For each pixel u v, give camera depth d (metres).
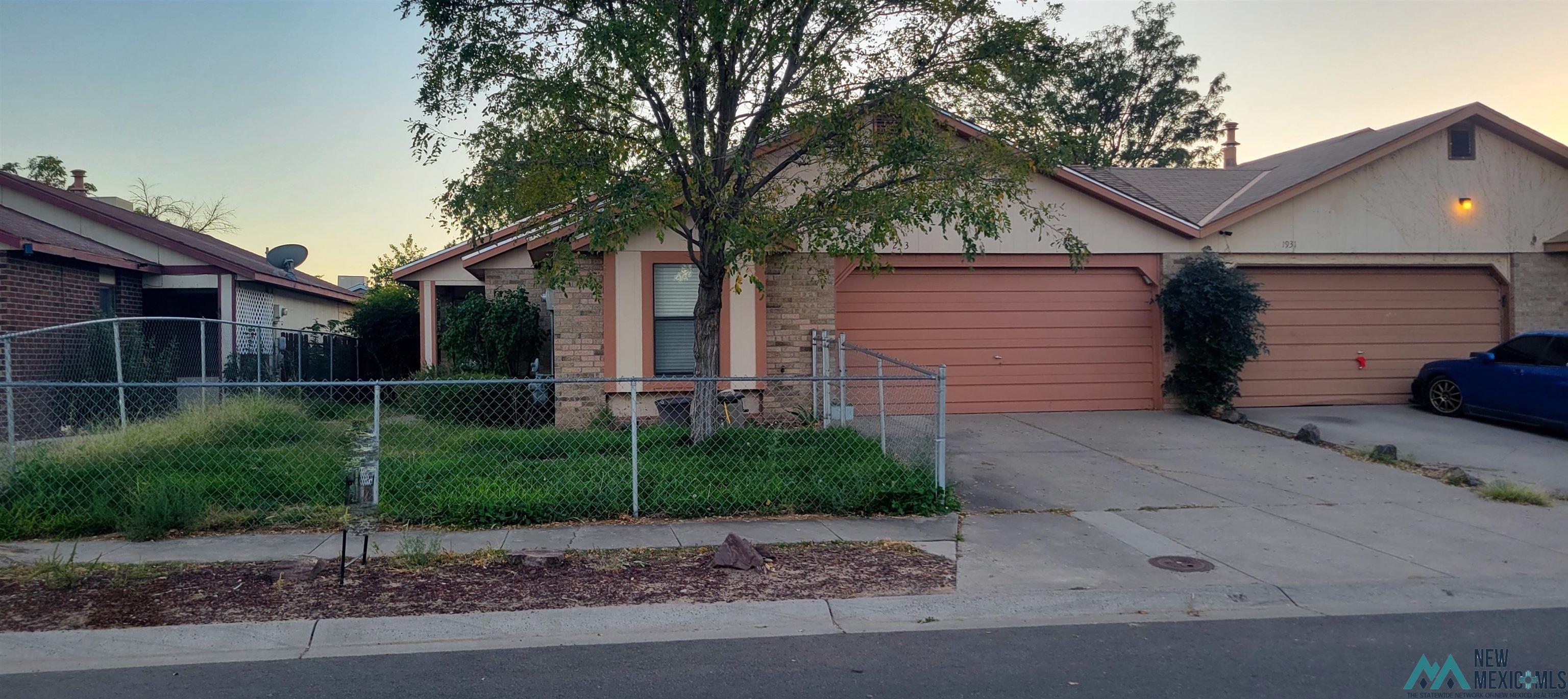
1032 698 4.61
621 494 8.32
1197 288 13.60
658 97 9.66
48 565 6.35
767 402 12.95
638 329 12.56
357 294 28.69
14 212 15.68
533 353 15.01
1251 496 9.35
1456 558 7.28
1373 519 8.48
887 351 13.99
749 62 9.62
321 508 7.96
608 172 9.23
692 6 9.06
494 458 9.22
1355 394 15.13
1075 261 11.38
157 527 7.36
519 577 6.48
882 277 13.97
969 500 9.13
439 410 13.40
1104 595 6.28
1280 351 15.02
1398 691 4.76
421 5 9.00
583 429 12.23
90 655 5.18
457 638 5.52
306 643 5.36
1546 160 15.23
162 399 12.84
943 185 9.52
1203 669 5.03
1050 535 7.84
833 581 6.50
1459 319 15.28
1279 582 6.62
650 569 6.70
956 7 9.55
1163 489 9.65
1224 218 14.39
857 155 9.85
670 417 11.44
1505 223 15.19
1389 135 15.58
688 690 4.71
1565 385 11.98
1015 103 9.98
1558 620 5.96
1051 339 14.36
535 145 9.16
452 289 20.41
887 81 9.66
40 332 9.31
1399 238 14.94
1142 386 14.57
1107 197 14.16
